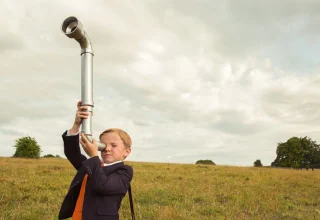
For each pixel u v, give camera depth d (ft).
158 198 25.30
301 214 22.71
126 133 7.67
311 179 54.75
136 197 25.16
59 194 25.00
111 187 6.76
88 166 6.45
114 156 7.30
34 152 138.31
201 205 24.56
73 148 7.07
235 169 71.05
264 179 48.11
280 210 23.73
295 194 33.12
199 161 194.18
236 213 21.84
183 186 32.99
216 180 42.83
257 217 20.88
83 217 6.78
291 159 210.38
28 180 32.55
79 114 6.15
